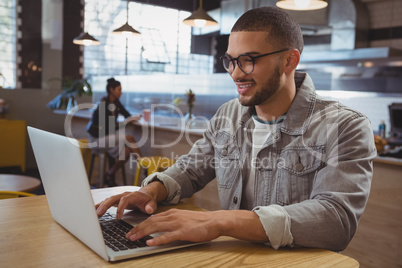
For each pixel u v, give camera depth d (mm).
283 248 907
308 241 898
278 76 1068
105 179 5148
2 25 6105
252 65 1038
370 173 1022
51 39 6488
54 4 6449
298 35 1103
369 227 2598
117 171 5125
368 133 1076
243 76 1054
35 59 6383
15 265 771
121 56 7262
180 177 1322
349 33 5707
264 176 1222
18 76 6281
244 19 1059
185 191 1315
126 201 1097
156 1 7262
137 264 782
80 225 866
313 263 818
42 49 6430
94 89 6949
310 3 3039
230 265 791
